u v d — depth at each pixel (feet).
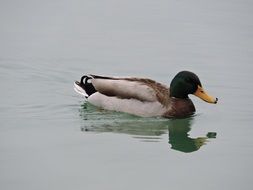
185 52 65.41
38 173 38.22
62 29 72.13
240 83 57.67
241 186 37.42
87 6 81.51
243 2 84.84
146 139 45.34
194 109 50.90
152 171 39.29
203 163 41.14
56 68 60.80
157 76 58.80
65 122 48.21
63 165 39.58
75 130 46.44
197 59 63.36
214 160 41.75
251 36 70.28
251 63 62.34
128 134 46.09
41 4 81.66
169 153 42.73
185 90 49.93
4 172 38.29
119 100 50.34
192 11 80.33
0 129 46.19
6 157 40.70
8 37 69.21
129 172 38.93
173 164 40.78
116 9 80.59
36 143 43.42
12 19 75.10
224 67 61.36
